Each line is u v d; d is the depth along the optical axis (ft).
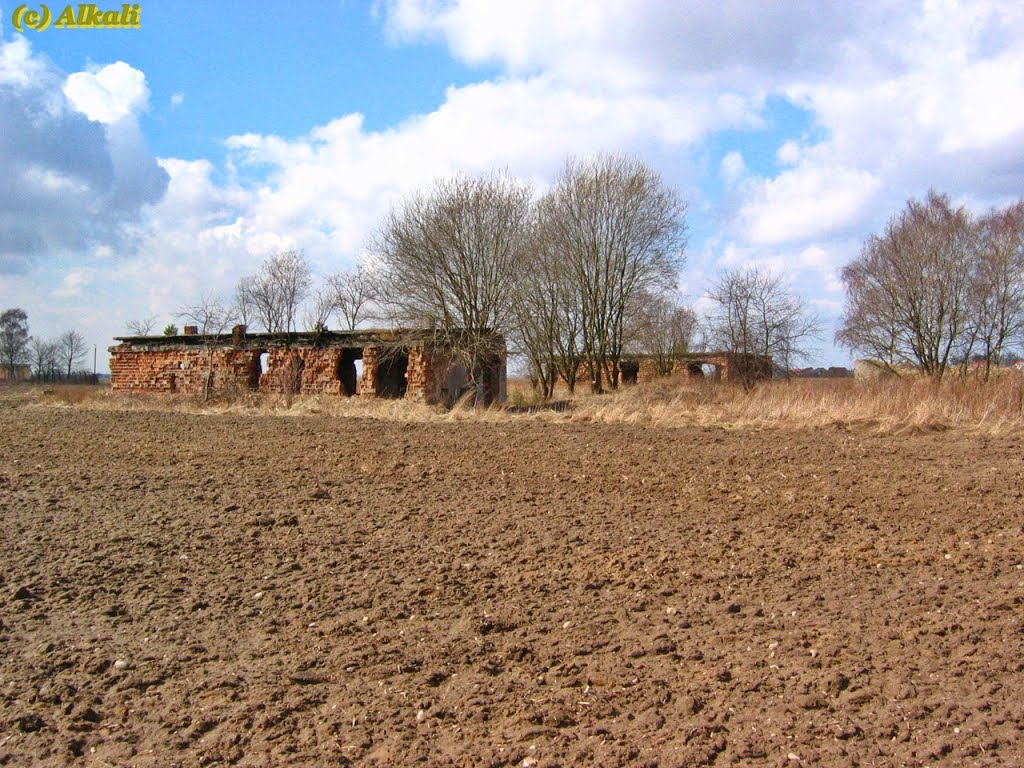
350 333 113.29
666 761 14.17
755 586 24.04
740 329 119.85
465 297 109.50
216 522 33.09
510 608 22.50
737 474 43.91
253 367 120.57
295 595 23.81
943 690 16.46
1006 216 121.08
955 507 34.17
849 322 131.13
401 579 25.21
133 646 20.07
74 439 63.52
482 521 33.27
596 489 40.50
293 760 14.74
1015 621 19.85
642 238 125.90
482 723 16.02
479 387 107.96
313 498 38.37
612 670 18.21
